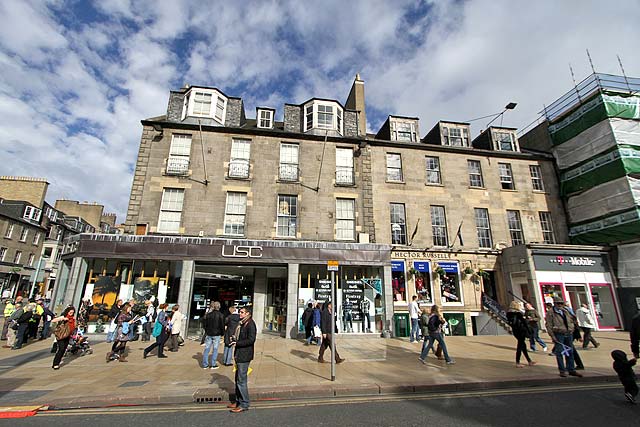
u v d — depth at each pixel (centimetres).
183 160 1609
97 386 698
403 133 1983
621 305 1734
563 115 2095
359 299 1527
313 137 1747
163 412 576
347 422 527
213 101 1733
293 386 705
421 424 518
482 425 513
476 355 1068
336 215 1677
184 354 1059
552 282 1672
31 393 649
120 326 955
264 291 1573
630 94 1911
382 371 848
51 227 3934
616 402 630
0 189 3697
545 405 612
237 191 1608
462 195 1884
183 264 1402
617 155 1789
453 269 1748
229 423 524
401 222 1794
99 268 1433
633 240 1717
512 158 2030
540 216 1995
